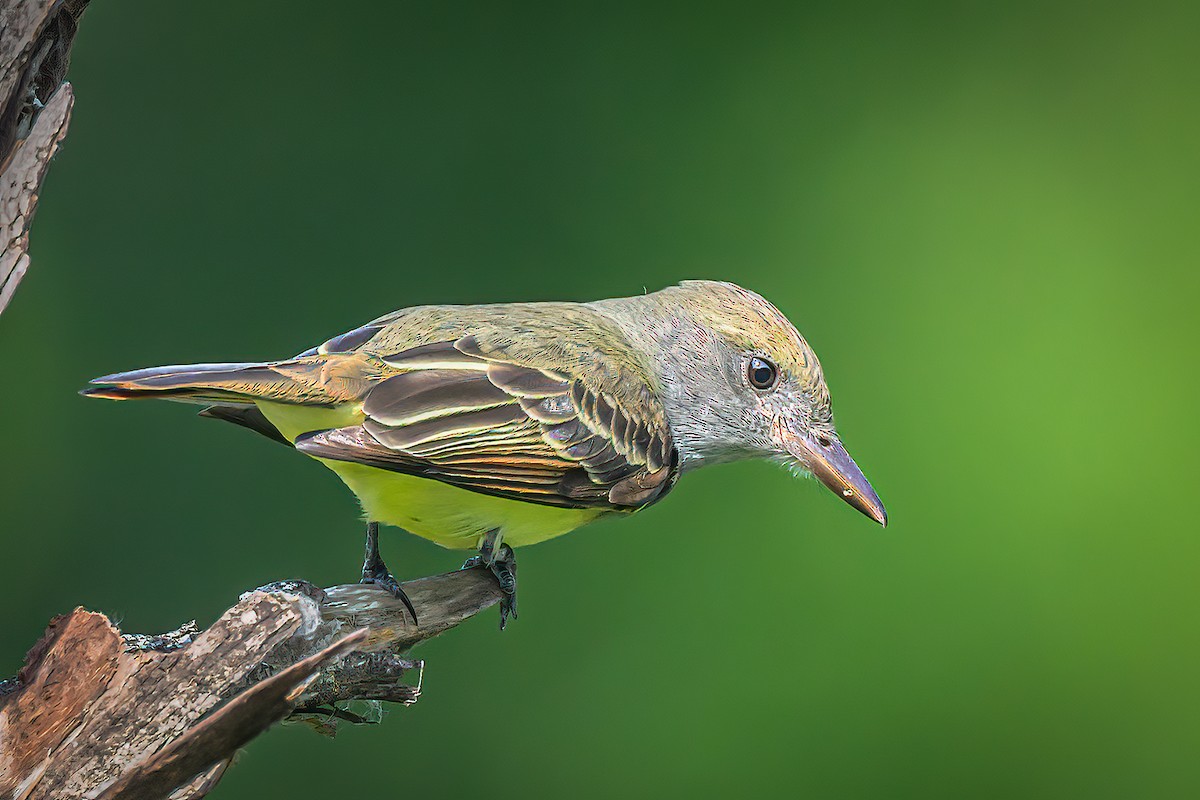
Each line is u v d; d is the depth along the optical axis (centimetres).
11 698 563
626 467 871
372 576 804
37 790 562
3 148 571
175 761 545
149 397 718
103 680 573
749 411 987
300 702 669
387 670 676
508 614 837
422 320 839
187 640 619
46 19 566
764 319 990
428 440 769
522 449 812
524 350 845
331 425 774
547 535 861
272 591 616
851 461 991
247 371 745
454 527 820
